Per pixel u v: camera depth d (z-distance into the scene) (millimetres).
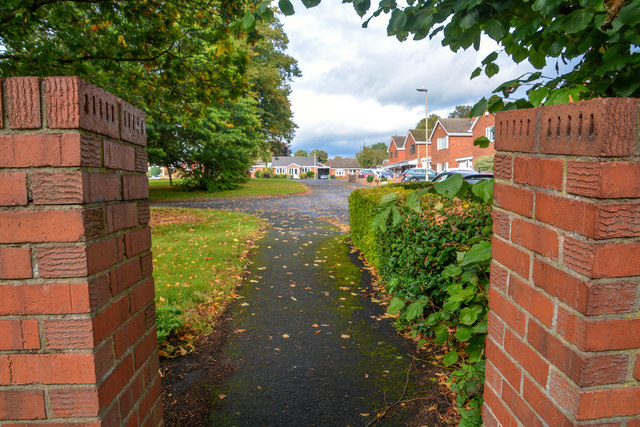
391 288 4254
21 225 986
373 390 2818
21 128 966
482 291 2238
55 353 1030
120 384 1205
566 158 940
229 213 14086
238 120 22703
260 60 27641
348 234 9656
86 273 1001
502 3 1614
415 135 50812
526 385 1147
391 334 3775
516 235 1202
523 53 1914
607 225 842
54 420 1054
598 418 912
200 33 5109
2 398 1045
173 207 16328
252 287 5277
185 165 25469
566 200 942
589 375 893
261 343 3602
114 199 1188
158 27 4941
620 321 884
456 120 41188
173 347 3445
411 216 3826
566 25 1358
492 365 1388
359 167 95938
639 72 1347
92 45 5367
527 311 1138
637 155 838
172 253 6844
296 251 7586
